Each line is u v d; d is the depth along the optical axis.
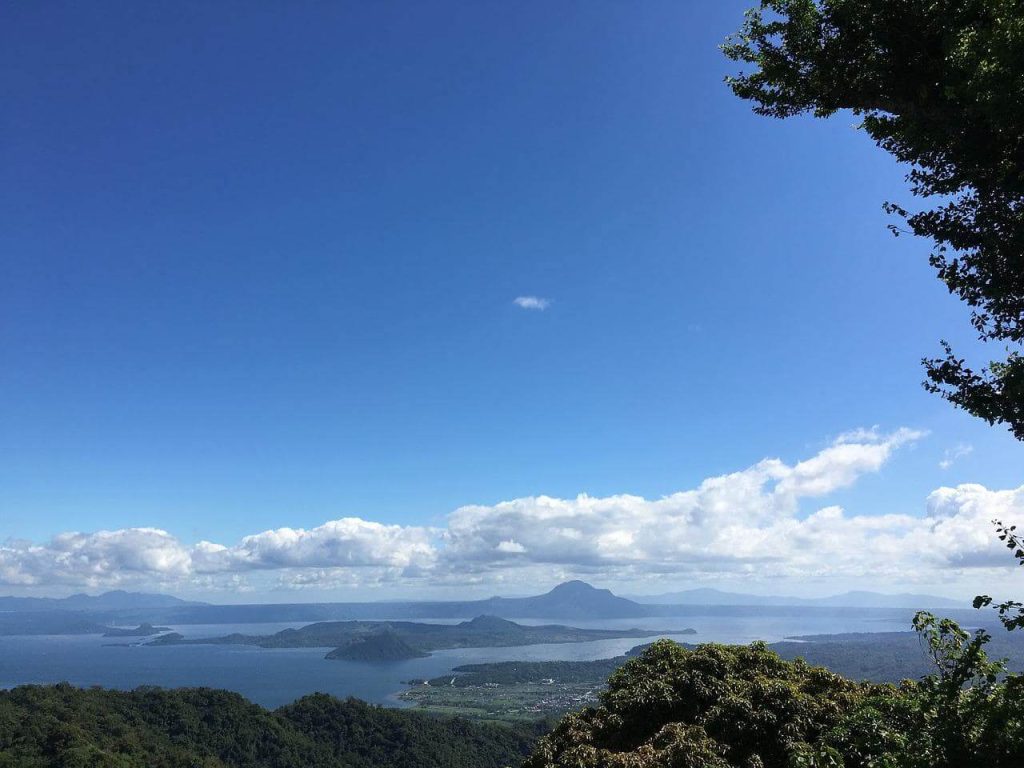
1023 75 6.95
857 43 9.70
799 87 10.50
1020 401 7.72
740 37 10.97
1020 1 7.23
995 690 7.07
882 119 10.02
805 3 9.93
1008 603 6.69
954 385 8.62
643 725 11.92
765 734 10.75
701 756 9.83
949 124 8.61
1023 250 8.30
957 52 7.73
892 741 7.87
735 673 12.67
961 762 6.68
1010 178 8.14
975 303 8.96
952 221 9.11
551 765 11.12
